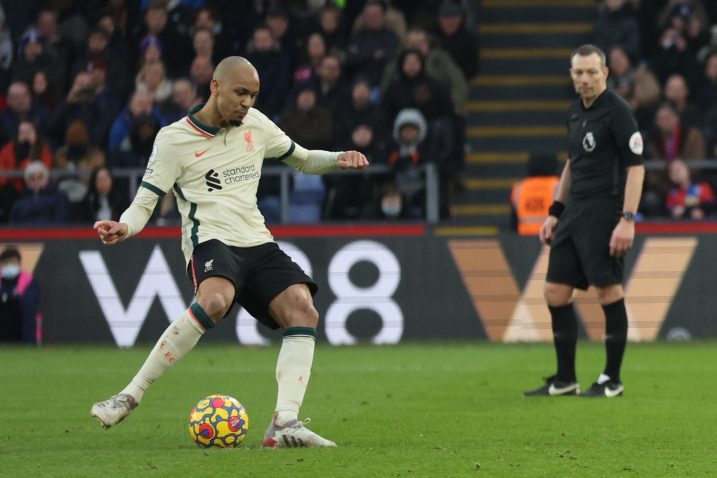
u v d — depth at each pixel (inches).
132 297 2101.4
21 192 2257.6
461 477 772.0
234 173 944.9
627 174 1247.5
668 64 2507.4
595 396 1301.7
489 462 834.8
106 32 2485.2
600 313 2076.8
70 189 2236.7
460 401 1268.5
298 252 2105.1
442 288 2102.6
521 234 2091.5
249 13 2519.7
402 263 2105.1
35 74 2485.2
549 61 2733.8
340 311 2102.6
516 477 773.9
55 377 1566.2
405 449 900.6
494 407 1208.2
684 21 2532.0
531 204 2082.9
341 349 1983.3
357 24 2470.5
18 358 1854.1
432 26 2637.8
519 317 2094.0
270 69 2412.6
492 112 2674.7
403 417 1127.6
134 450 911.7
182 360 1798.7
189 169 938.1
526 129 2659.9
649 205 2218.3
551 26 2780.5
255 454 862.5
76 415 1168.2
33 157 2285.9
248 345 2091.5
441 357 1827.0
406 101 2249.0
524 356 1833.2
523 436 988.6
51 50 2509.8
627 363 1715.1
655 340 2081.7
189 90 2304.4
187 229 941.8
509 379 1510.8
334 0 2564.0
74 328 2103.8
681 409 1181.7
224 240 933.2
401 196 2181.3
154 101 2351.1
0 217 2257.6
